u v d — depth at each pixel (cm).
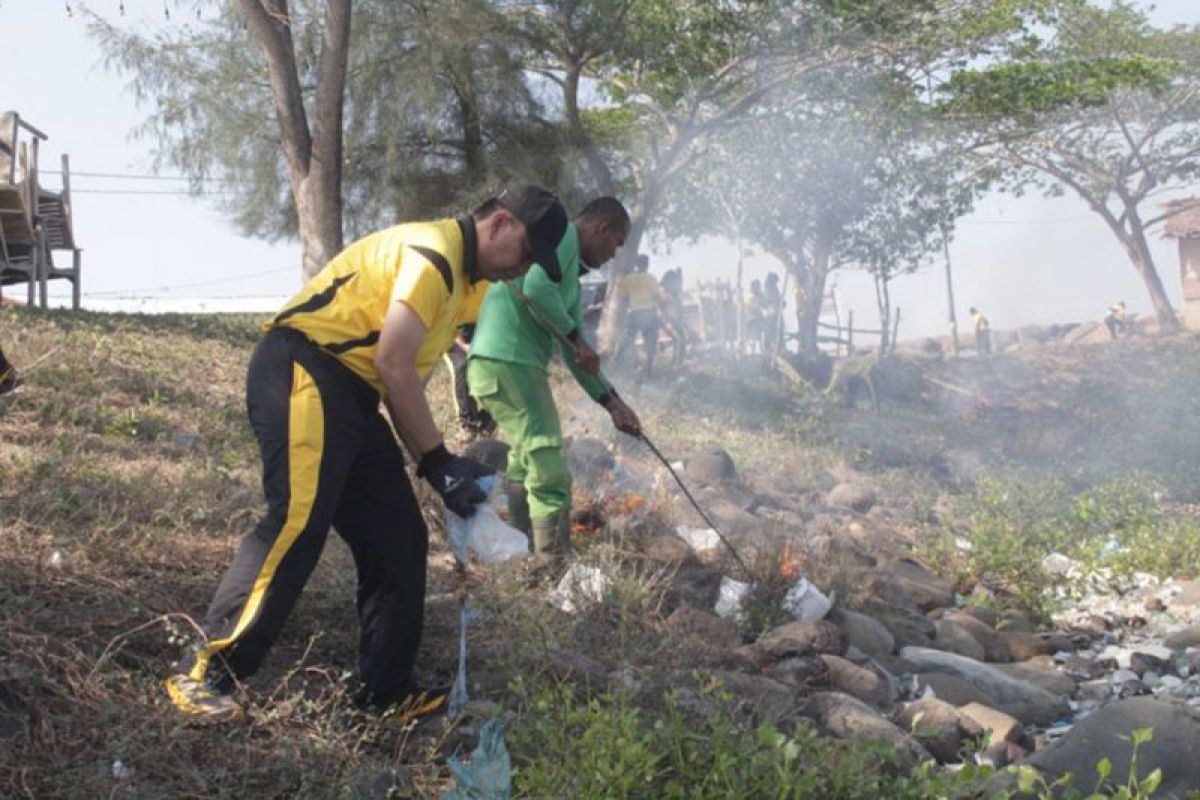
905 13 2052
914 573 875
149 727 407
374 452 450
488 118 2011
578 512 744
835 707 536
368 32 1898
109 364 1064
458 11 1894
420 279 427
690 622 608
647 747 413
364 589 461
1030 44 2292
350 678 479
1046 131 3503
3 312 1295
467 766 419
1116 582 937
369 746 436
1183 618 843
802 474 1209
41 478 654
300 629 513
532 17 2038
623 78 2284
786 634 610
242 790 394
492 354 630
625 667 517
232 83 1922
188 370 1167
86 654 444
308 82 1981
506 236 446
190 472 728
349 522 455
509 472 665
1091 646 795
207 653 419
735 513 845
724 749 418
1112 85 2292
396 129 1936
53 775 381
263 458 429
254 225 2056
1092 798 414
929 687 627
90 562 534
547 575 630
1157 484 1377
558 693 457
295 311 434
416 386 430
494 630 541
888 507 1146
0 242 1530
